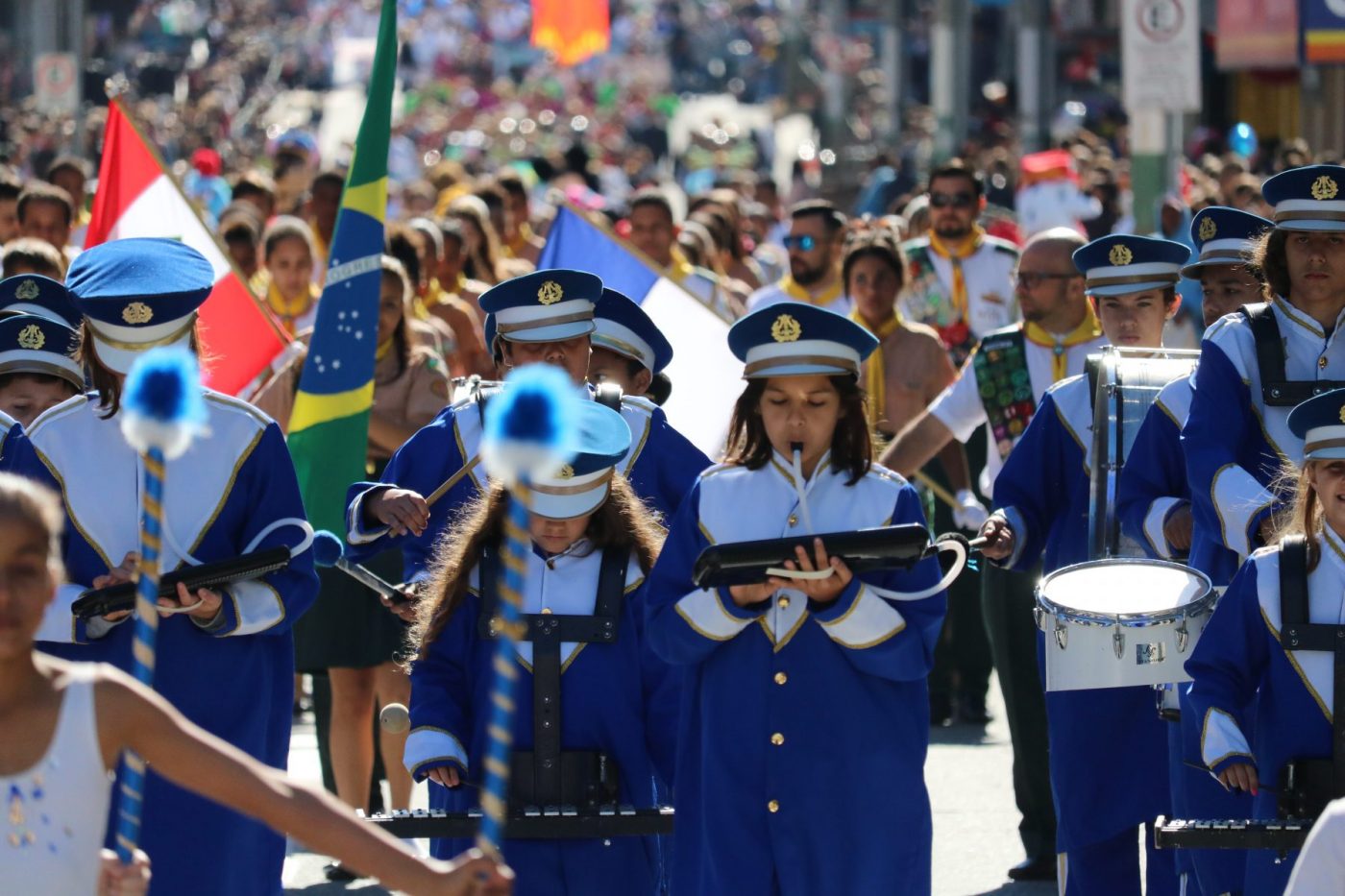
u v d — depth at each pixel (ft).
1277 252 44.83
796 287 84.07
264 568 40.52
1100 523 48.37
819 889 38.24
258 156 268.62
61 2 229.04
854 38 389.80
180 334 41.65
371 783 62.44
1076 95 276.21
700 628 38.14
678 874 39.34
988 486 60.49
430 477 47.14
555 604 40.91
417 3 440.45
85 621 40.50
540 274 46.42
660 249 89.97
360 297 55.72
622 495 41.70
